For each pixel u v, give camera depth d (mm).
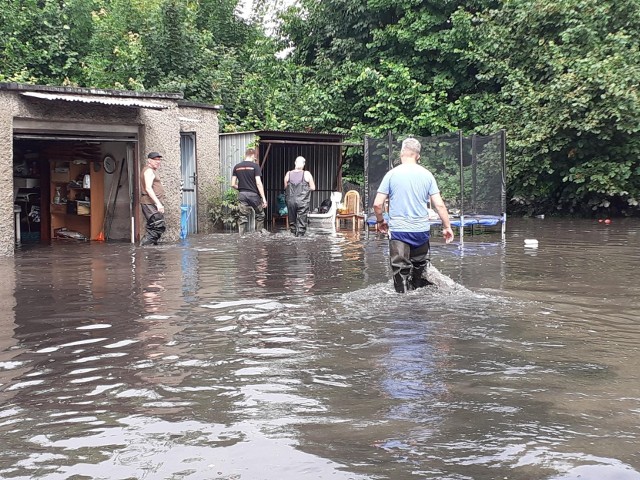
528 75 22125
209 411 3725
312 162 20578
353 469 2939
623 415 3592
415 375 4340
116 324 5961
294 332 5578
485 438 3273
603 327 5754
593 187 19859
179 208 14336
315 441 3262
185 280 8523
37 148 15258
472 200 15242
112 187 14562
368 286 7977
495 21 22922
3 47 21688
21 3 22625
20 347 5191
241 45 29969
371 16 24797
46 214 15211
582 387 4086
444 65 24469
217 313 6395
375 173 15344
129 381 4305
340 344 5160
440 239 14555
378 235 15656
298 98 23688
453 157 15312
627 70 18703
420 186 7461
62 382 4305
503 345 5117
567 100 19250
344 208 18281
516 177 22016
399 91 23469
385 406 3752
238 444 3240
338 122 24500
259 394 3996
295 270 9477
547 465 2955
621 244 12961
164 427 3490
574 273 9070
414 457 3055
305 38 26719
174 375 4418
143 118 13492
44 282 8406
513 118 21953
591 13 20234
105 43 22406
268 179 20594
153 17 21609
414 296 7234
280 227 18922
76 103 12461
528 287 7883
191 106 15719
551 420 3516
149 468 2992
